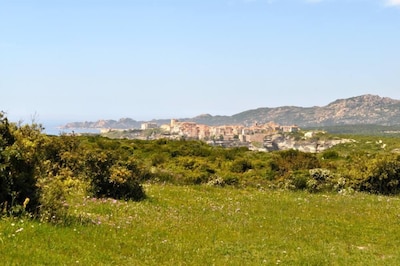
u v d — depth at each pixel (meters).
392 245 16.50
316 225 19.31
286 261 13.44
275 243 15.66
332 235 17.64
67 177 23.98
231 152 60.12
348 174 34.81
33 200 13.77
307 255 14.24
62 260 10.17
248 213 21.33
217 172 44.78
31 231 11.77
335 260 13.93
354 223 19.98
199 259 12.73
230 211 21.47
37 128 19.12
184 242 14.59
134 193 22.89
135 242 13.45
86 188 22.23
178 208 21.28
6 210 13.03
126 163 23.67
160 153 54.47
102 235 13.48
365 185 33.53
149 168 38.38
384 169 33.09
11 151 13.41
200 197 25.55
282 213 21.81
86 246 11.83
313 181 34.50
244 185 37.59
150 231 15.37
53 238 11.76
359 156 38.12
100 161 22.58
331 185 34.41
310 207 23.81
